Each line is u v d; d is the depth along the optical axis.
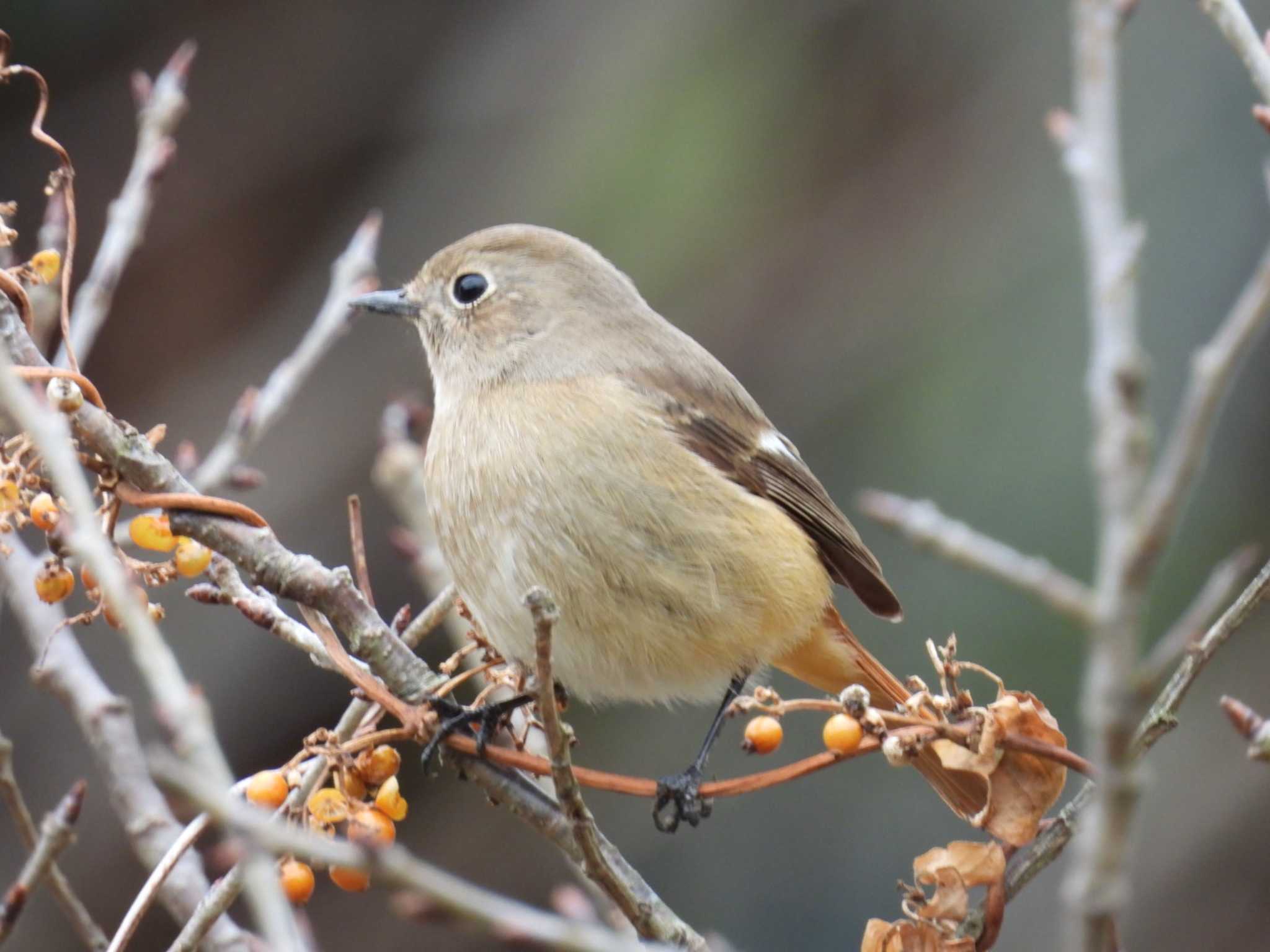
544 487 7.17
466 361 7.93
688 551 7.19
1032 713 5.41
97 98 12.91
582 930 3.92
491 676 6.70
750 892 11.13
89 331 7.46
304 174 13.21
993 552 3.70
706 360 8.22
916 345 11.98
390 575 12.27
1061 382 11.41
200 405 12.60
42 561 6.23
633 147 12.68
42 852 5.02
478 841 11.57
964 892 5.34
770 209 12.60
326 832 5.13
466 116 13.18
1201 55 12.49
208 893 5.37
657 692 7.44
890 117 12.96
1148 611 11.20
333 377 12.66
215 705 11.61
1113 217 3.93
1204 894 11.12
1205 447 3.41
